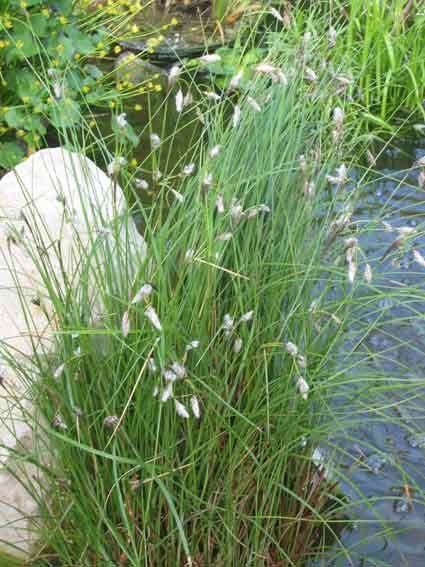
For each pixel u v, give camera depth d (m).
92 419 0.81
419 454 0.96
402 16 1.73
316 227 0.89
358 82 1.70
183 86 1.74
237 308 0.82
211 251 0.77
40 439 0.83
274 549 0.84
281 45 1.22
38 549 0.86
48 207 1.00
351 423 0.83
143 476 0.77
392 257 1.21
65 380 0.81
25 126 1.40
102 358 0.80
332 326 0.88
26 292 0.93
